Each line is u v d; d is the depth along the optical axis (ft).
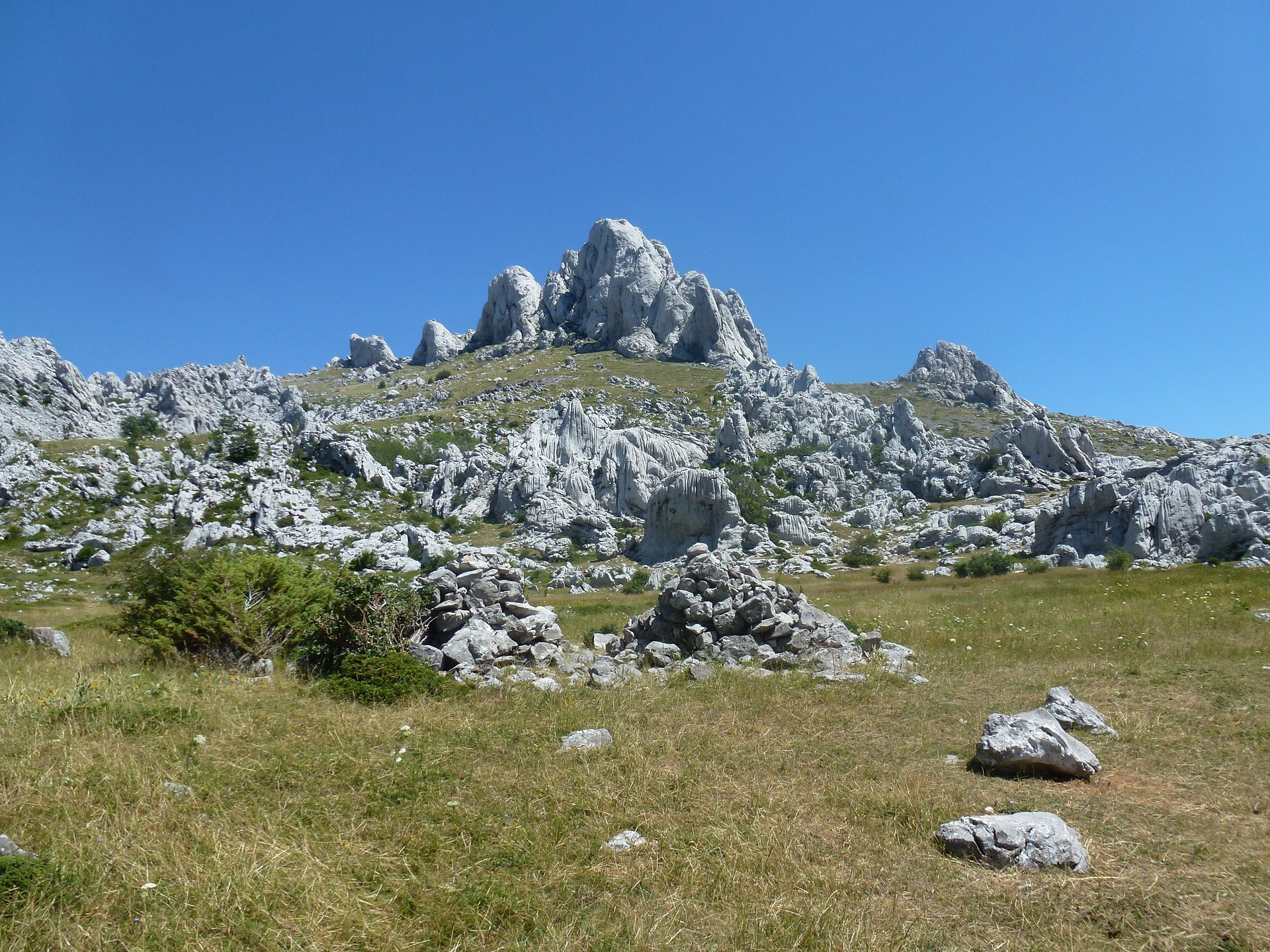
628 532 260.01
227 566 46.65
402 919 16.74
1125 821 22.88
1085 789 25.54
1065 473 283.59
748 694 38.47
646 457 288.71
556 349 539.29
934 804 23.65
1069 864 19.88
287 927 15.90
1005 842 20.24
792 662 46.01
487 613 51.24
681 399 409.08
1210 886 18.95
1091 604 79.30
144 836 19.60
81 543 200.95
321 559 205.46
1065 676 41.60
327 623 46.73
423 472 313.73
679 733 31.17
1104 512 168.35
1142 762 28.04
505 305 613.11
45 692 34.04
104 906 16.31
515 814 22.75
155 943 15.15
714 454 331.16
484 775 25.98
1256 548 135.95
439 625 49.57
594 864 19.53
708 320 503.61
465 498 289.53
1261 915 17.60
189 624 44.98
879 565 200.54
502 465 306.14
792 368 465.06
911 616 74.08
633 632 55.57
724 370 468.75
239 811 21.76
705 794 24.50
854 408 389.60
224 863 18.28
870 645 49.39
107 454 262.67
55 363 348.38
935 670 44.55
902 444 343.26
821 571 187.83
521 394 423.64
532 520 261.03
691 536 223.71
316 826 21.17
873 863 19.94
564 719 33.30
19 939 14.76
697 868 19.22
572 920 16.83
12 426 293.43
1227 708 34.35
